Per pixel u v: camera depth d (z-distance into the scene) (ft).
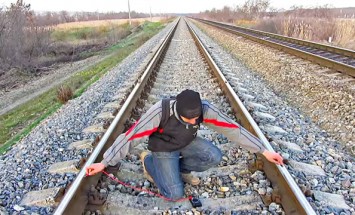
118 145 8.60
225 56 41.93
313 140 14.48
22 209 9.78
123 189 10.50
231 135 8.95
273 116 17.26
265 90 24.49
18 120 27.55
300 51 32.94
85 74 44.65
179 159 10.52
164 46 47.34
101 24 152.97
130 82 26.21
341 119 17.47
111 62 50.14
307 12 91.76
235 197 9.90
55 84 46.21
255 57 37.93
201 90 22.91
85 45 91.91
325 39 59.67
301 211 8.07
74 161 12.23
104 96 23.25
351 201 9.93
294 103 22.25
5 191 10.88
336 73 25.09
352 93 19.88
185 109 7.99
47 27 84.02
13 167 12.76
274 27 79.82
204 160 10.22
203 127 15.26
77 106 21.90
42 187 11.00
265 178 10.61
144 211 9.46
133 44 76.28
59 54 79.71
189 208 9.60
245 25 122.93
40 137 16.15
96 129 15.61
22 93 44.93
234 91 19.65
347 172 11.76
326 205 9.39
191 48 48.85
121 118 14.87
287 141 14.06
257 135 12.34
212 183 10.79
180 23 152.87
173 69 31.89
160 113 8.55
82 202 9.12
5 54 63.93
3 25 66.44
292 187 8.71
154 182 10.39
